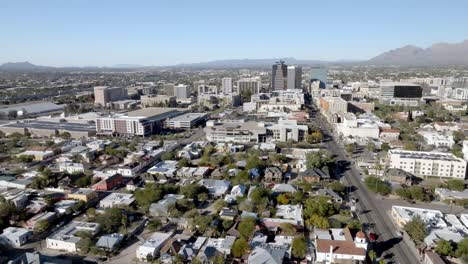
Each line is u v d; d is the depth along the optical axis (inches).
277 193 7731.3
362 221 6658.5
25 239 6003.9
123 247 5787.4
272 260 5027.1
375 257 5300.2
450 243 5408.5
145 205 7130.9
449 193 7608.3
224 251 5467.5
